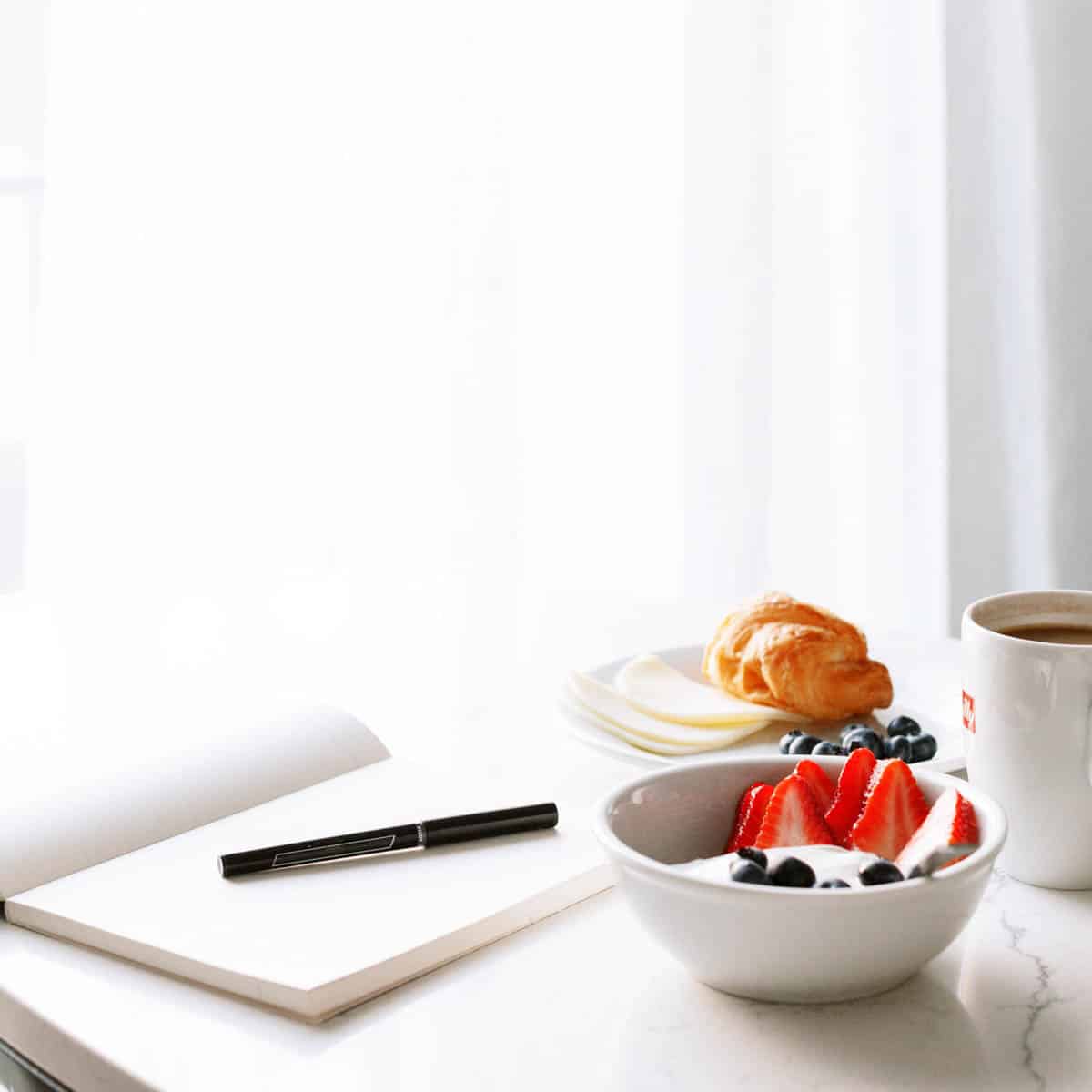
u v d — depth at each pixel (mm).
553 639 1235
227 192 1756
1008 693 665
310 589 1521
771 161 2133
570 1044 554
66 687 1146
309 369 1845
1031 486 2158
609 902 694
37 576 1729
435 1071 537
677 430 2166
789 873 559
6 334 1694
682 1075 529
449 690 1103
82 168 1670
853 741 856
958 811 590
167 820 760
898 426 2201
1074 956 622
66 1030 575
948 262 2119
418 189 1892
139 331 1727
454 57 1896
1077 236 2084
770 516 2211
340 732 871
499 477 1992
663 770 664
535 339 2031
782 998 574
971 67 2072
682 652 1099
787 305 2172
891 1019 567
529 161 1984
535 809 754
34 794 765
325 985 577
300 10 1779
